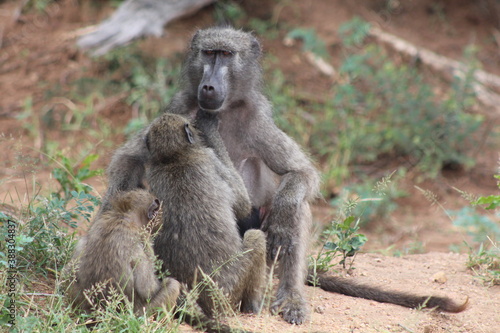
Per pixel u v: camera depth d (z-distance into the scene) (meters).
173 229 8.04
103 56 19.95
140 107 18.72
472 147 19.19
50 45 20.78
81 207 9.61
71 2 22.12
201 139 8.95
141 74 19.19
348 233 10.41
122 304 7.38
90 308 7.55
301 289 9.12
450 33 23.89
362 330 8.19
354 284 9.51
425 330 8.34
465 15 24.59
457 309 8.81
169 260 8.05
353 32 22.36
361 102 19.47
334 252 10.41
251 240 8.34
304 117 19.03
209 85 9.39
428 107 18.55
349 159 18.11
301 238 9.32
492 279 9.84
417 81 19.38
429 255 11.49
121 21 19.77
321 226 12.84
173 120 8.45
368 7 24.11
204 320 7.73
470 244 14.30
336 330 8.16
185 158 8.27
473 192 17.39
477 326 8.41
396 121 18.52
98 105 18.89
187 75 10.04
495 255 10.34
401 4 24.38
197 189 8.11
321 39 22.23
